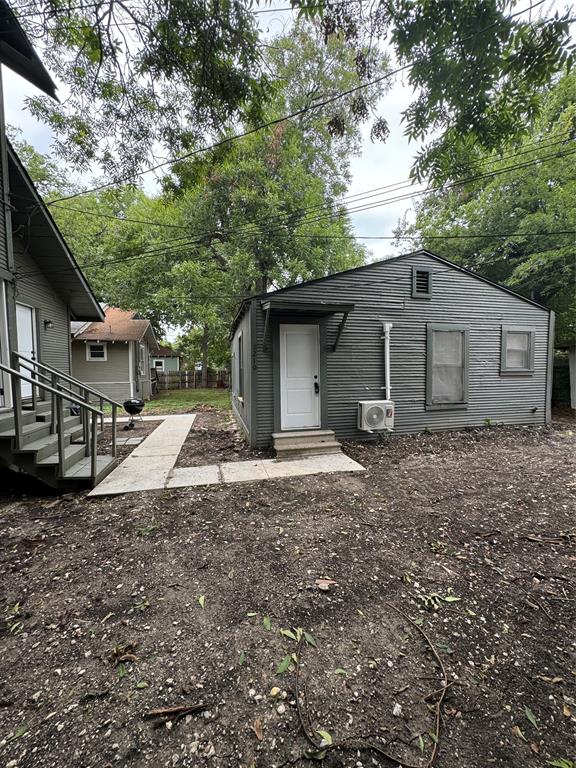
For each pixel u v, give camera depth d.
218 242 14.26
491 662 1.64
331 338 6.20
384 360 6.55
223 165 4.30
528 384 7.65
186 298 13.53
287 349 5.98
